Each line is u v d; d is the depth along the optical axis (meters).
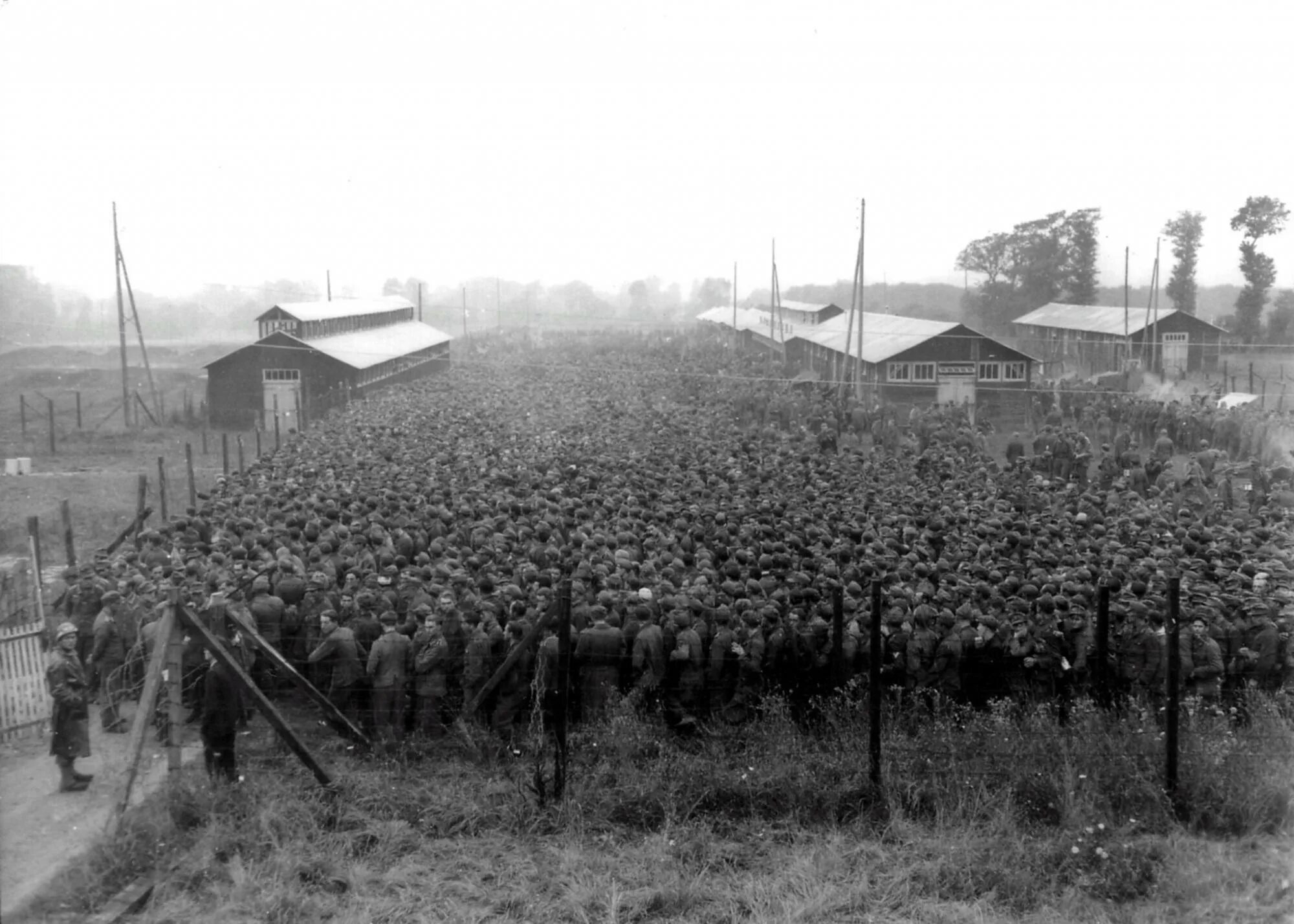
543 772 14.22
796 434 47.97
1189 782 13.77
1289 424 41.66
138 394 59.94
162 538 23.38
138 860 12.10
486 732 15.50
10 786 14.49
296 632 17.66
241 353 59.31
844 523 25.70
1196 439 45.75
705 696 16.30
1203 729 15.00
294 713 16.83
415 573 19.31
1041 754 14.24
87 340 127.75
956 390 57.50
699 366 81.38
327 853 12.41
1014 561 21.59
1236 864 12.27
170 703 13.48
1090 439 49.81
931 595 17.92
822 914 11.52
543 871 12.30
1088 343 72.88
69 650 14.62
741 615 16.70
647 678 16.08
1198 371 69.56
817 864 12.45
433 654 15.76
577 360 91.50
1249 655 16.72
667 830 13.04
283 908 11.35
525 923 11.35
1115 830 13.02
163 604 16.58
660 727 15.81
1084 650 16.61
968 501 30.36
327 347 62.00
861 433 49.94
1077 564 21.31
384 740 15.24
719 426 49.97
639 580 20.06
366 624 16.66
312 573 18.20
